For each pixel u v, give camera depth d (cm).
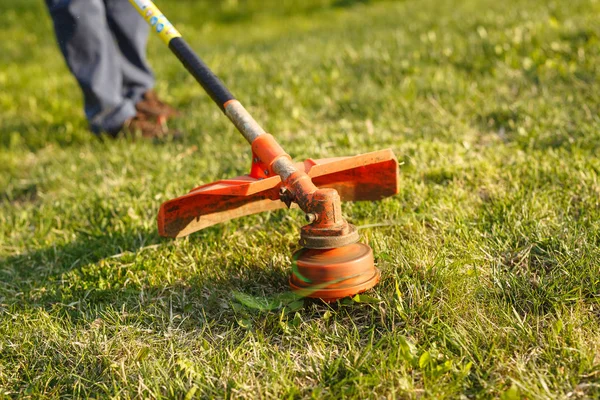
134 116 384
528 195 236
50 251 250
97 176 324
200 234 243
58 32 358
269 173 196
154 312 197
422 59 447
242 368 165
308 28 782
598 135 281
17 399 166
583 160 260
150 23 233
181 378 164
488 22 511
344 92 410
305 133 351
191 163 321
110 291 212
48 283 224
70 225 272
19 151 392
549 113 317
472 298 180
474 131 321
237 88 443
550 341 159
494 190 250
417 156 287
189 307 195
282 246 226
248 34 805
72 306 206
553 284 181
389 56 457
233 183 199
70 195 303
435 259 197
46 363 177
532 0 597
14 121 449
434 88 379
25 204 314
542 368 153
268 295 199
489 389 148
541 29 441
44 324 193
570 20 459
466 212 234
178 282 213
